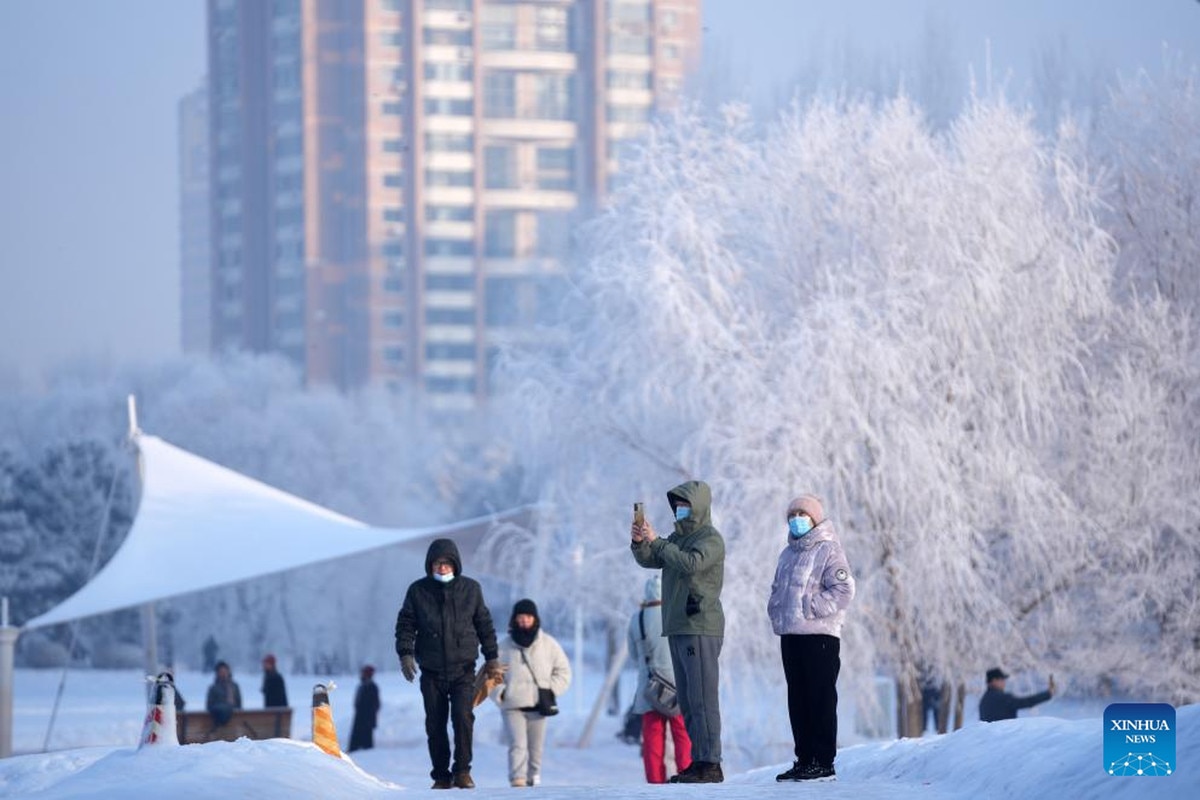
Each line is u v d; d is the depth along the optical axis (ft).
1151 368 182.70
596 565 204.74
